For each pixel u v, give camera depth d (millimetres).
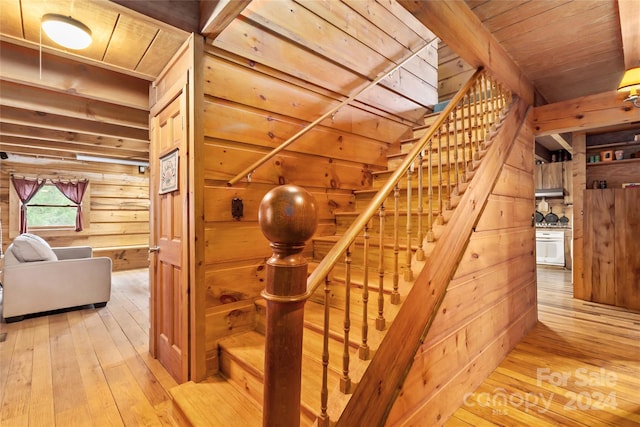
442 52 4590
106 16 1598
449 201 2025
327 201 2691
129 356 2459
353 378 1264
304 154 2486
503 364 2455
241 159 2072
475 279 2152
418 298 1610
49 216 5879
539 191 6414
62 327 3115
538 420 1806
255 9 2115
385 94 3205
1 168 5414
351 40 2818
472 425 1769
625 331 3090
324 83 2590
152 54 1994
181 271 1971
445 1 1827
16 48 2156
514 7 2039
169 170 2139
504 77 2580
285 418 909
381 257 1434
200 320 1860
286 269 896
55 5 1495
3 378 2125
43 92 2809
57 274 3490
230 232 2018
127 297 4219
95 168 6270
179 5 1741
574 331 3098
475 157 2311
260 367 1642
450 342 1860
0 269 4676
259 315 2109
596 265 4047
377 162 3127
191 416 1521
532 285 3238
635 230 3762
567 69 2914
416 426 1566
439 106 3750
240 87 2055
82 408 1809
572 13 2090
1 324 3195
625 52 2314
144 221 6840
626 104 2766
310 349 1686
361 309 1887
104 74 2508
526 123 3086
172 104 2111
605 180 4852
